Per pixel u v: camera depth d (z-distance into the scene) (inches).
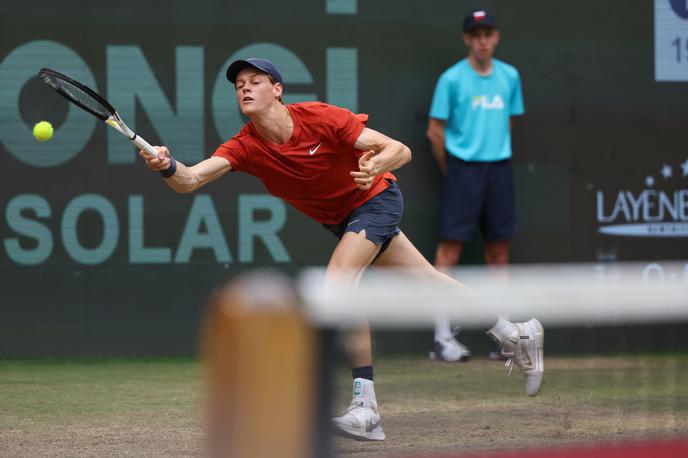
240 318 156.5
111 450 530.0
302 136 541.6
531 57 950.4
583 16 956.0
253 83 531.8
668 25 969.5
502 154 910.4
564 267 952.3
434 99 908.6
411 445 420.2
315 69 919.7
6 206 872.9
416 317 214.7
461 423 459.5
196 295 898.7
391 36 928.3
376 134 546.6
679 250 962.7
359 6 923.4
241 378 157.9
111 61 889.5
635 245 964.6
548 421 450.6
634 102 965.8
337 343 187.0
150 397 701.3
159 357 893.8
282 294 159.2
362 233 545.3
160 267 893.8
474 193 904.9
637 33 965.2
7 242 872.9
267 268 907.4
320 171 550.0
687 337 424.2
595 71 959.0
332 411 182.4
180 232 896.9
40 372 816.9
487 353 735.1
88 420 616.7
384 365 478.9
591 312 235.1
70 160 881.5
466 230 909.2
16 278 874.8
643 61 966.4
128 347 890.7
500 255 928.3
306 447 169.6
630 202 964.0
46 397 699.4
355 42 924.0
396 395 486.3
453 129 910.4
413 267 576.7
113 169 888.3
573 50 955.3
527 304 234.2
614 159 962.1
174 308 896.3
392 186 570.9
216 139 904.9
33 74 877.8
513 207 918.4
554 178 951.6
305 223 911.0
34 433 575.5
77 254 882.8
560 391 491.2
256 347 157.2
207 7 902.4
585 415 413.1
